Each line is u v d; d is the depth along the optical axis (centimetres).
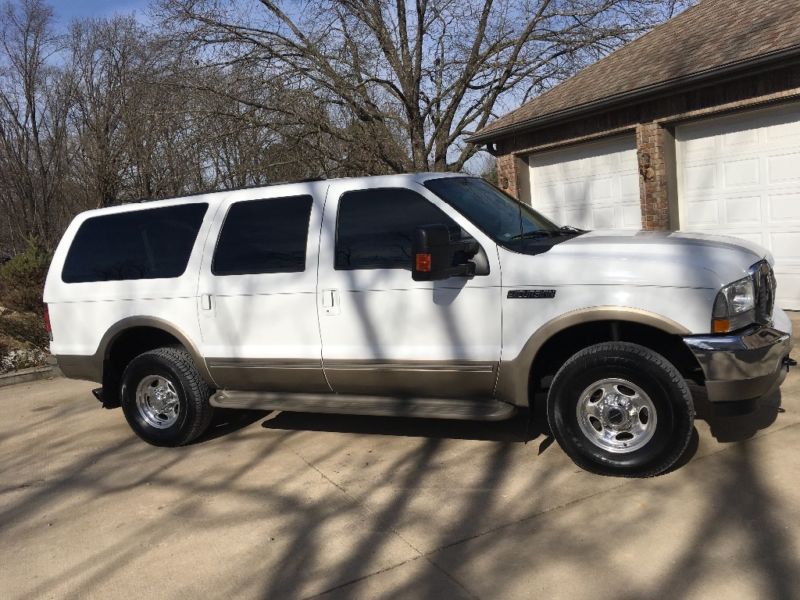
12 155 2533
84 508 441
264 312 491
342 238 472
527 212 516
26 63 2509
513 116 1143
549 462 445
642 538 341
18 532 414
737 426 473
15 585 351
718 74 802
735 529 340
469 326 434
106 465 520
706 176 898
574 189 1090
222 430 578
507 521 372
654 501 378
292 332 484
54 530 412
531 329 417
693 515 358
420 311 445
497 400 445
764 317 405
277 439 541
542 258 418
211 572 346
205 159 1352
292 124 1304
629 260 400
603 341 437
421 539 361
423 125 1418
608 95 934
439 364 443
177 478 478
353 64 1290
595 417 413
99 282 554
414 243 406
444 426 534
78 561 370
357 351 464
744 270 391
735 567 308
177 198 547
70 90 2447
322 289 470
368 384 469
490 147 1195
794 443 434
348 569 338
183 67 1317
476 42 1380
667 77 863
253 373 502
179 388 527
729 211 880
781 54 738
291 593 321
